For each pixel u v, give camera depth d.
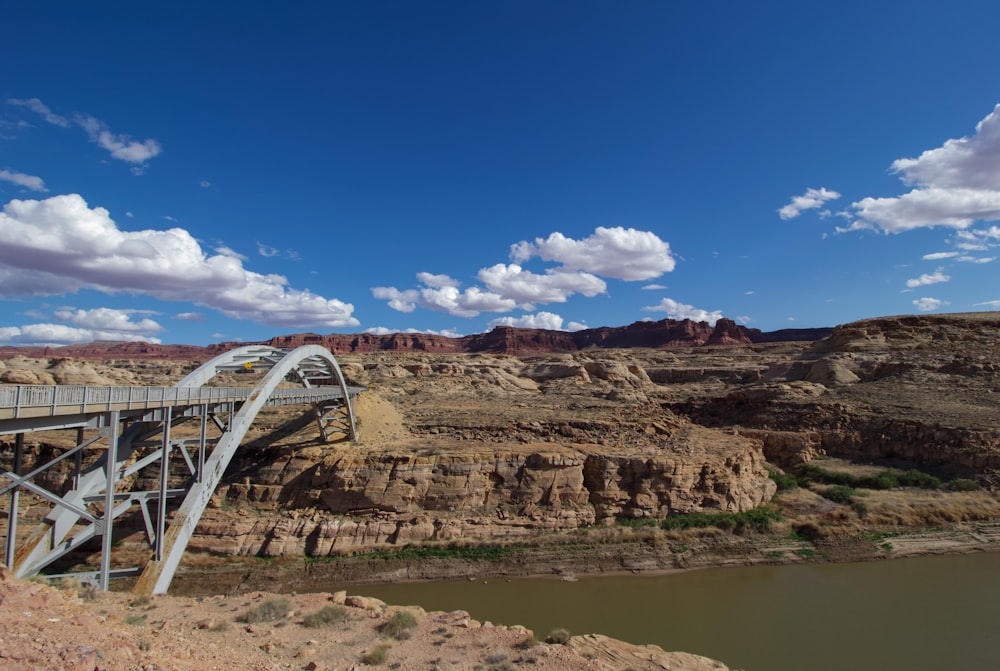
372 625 22.00
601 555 48.03
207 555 47.38
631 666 20.97
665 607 39.03
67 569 43.50
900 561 47.25
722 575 45.25
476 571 46.25
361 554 48.09
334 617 22.50
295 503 52.72
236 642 18.55
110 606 21.38
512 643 20.73
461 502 52.19
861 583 42.84
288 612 22.98
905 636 34.00
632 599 40.59
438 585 44.16
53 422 24.75
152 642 14.53
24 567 24.02
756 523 52.03
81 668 10.95
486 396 98.19
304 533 49.44
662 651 23.22
